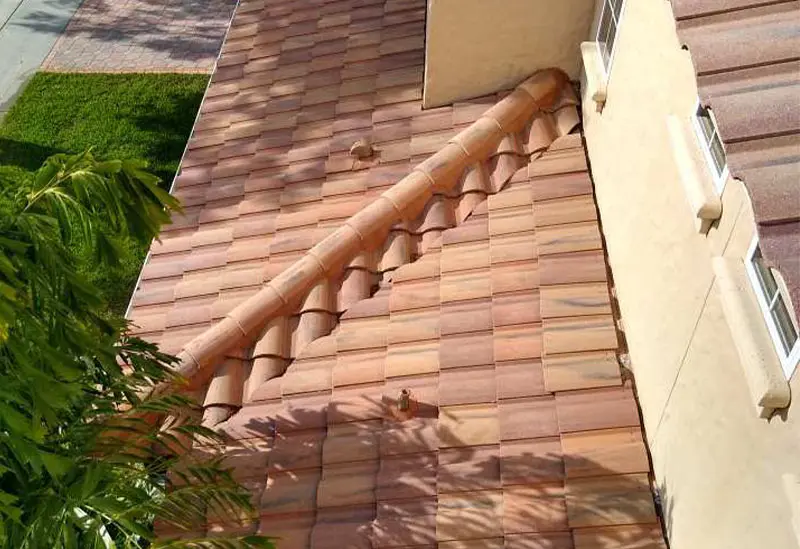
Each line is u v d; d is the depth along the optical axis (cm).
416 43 1041
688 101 477
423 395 669
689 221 484
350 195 888
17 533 482
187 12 1959
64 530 477
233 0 2003
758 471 380
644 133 586
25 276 484
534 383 643
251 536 513
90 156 543
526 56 869
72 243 566
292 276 777
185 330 816
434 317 717
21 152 1600
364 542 601
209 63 1805
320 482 644
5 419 450
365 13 1119
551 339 663
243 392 733
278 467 663
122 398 627
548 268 715
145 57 1828
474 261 746
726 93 363
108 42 1880
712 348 441
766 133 340
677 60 501
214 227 923
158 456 653
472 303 715
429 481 618
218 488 577
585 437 603
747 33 383
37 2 2011
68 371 483
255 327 760
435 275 750
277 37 1139
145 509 514
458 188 825
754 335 367
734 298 382
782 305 370
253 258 862
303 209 898
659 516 557
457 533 582
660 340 546
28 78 1795
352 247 791
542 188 787
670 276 522
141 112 1673
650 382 577
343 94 1012
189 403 644
